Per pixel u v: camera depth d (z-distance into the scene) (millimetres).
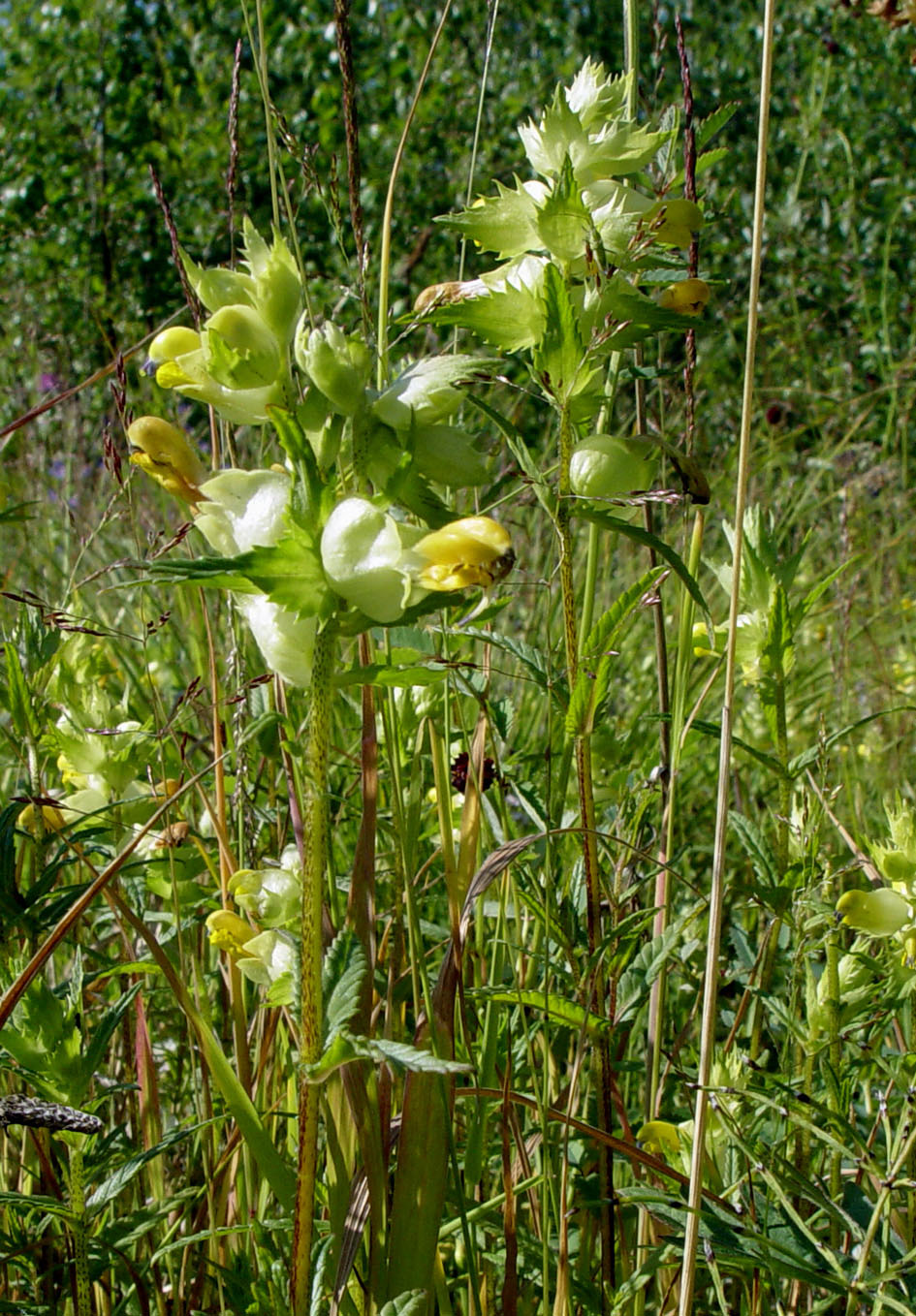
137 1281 233
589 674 217
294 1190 202
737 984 333
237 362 183
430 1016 205
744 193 1387
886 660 592
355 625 177
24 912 238
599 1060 231
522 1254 246
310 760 179
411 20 1627
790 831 275
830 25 1425
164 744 311
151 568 164
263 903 241
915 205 1306
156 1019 322
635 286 237
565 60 1614
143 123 1686
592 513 218
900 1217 247
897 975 248
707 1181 240
